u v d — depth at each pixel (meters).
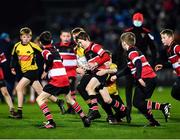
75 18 80.00
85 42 29.61
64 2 91.00
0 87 34.59
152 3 77.69
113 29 73.31
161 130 28.16
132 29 35.19
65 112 35.78
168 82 66.62
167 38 30.62
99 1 83.88
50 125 28.98
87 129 28.62
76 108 29.39
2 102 47.75
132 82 31.83
